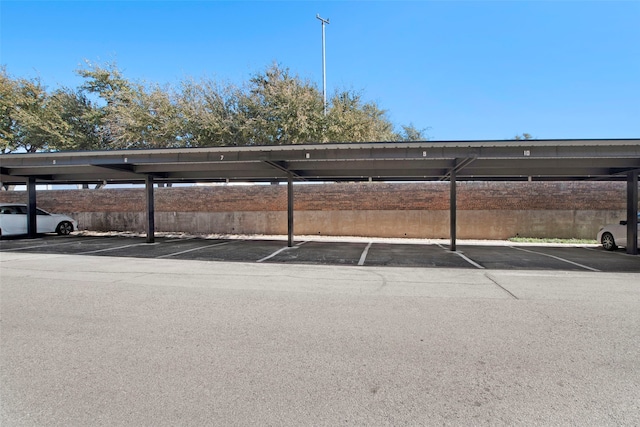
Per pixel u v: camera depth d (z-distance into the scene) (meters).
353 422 2.61
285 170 13.52
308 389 3.09
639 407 2.81
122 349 3.92
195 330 4.51
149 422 2.60
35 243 14.77
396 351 3.87
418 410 2.77
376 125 23.16
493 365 3.54
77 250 12.66
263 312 5.27
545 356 3.74
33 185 16.94
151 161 11.90
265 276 8.09
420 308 5.48
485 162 11.76
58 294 6.32
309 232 18.06
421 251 12.66
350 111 21.28
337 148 10.48
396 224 17.42
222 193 18.91
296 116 19.56
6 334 4.36
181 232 19.19
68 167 14.23
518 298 6.10
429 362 3.61
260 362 3.61
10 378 3.26
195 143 20.59
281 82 20.39
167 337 4.27
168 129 20.19
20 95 21.45
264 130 20.02
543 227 16.72
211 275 8.18
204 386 3.13
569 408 2.80
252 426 2.56
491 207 17.00
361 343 4.09
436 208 17.20
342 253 12.06
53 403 2.86
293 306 5.59
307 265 9.70
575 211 16.58
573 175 13.70
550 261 10.41
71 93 23.22
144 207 19.80
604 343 4.08
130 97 21.64
